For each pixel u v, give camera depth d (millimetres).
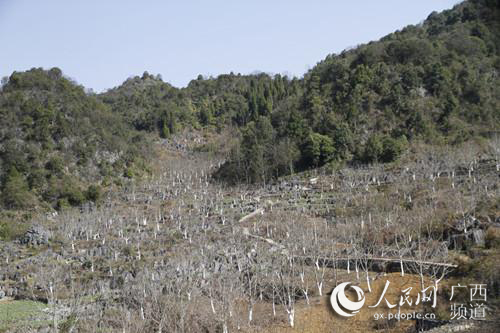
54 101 150625
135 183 138625
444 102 130875
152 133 194375
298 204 103125
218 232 89500
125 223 102562
